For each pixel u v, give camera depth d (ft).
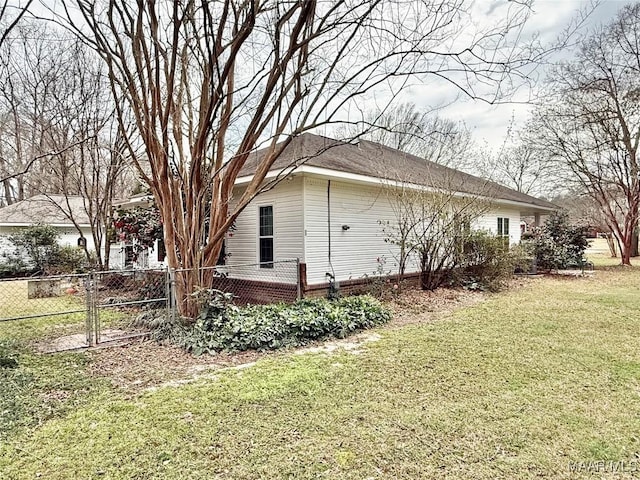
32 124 37.52
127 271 19.61
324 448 9.00
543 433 9.60
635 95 48.91
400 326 21.39
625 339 18.06
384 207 33.37
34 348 17.54
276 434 9.64
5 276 46.14
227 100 19.17
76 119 35.40
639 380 12.99
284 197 28.04
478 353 16.05
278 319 18.71
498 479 7.86
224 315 18.76
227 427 10.01
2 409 10.87
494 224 48.42
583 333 19.22
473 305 27.37
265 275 29.43
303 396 11.89
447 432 9.68
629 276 44.11
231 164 19.95
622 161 53.11
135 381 13.42
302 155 28.43
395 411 10.81
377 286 28.63
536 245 47.88
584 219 71.36
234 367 14.82
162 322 19.25
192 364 15.21
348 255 30.01
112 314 25.07
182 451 8.93
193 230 19.39
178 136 19.36
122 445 9.16
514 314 24.02
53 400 11.74
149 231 32.60
